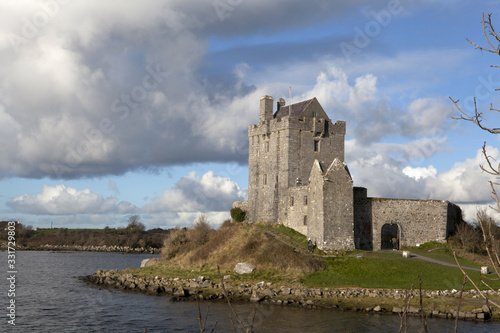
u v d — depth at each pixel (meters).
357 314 45.66
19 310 48.97
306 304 49.78
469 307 46.38
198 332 39.56
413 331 38.81
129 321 44.06
